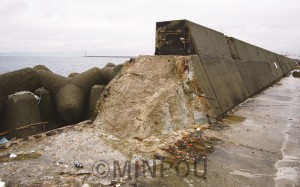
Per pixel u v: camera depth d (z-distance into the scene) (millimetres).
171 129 5137
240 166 3883
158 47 7316
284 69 23844
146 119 5020
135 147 4301
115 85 5871
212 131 5402
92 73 8609
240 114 7051
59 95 7641
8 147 4102
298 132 5680
